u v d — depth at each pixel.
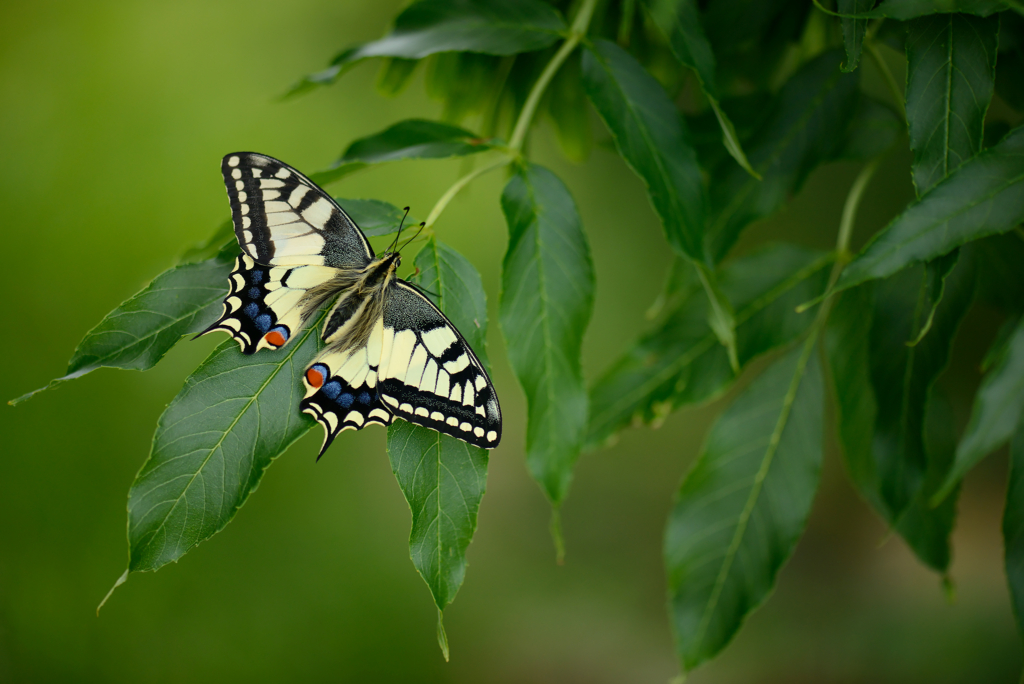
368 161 0.62
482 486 0.61
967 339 0.96
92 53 1.28
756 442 0.65
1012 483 0.61
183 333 0.60
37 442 1.20
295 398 0.61
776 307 0.66
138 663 1.21
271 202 0.62
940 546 0.66
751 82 0.69
